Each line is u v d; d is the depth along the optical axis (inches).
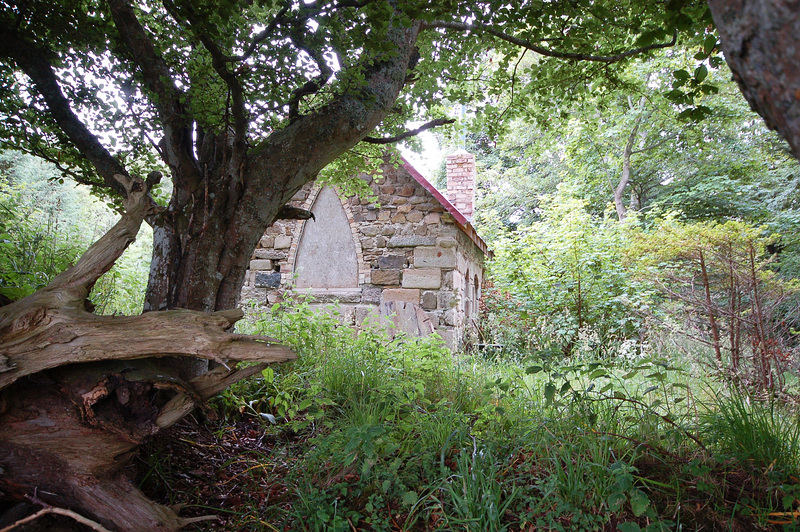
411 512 99.0
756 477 107.9
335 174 247.1
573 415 126.5
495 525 94.5
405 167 331.6
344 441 120.5
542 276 396.8
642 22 166.9
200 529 99.8
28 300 82.6
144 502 86.1
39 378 80.6
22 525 78.1
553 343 309.3
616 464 97.4
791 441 116.5
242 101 135.7
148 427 88.0
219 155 150.8
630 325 348.2
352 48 134.3
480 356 285.9
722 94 519.8
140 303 248.5
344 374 179.2
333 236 345.4
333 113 149.4
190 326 86.0
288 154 147.1
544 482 106.8
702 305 221.0
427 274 323.0
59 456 80.0
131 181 102.7
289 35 127.4
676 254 258.5
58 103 151.6
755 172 583.5
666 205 622.8
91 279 92.3
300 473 122.0
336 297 335.6
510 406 149.9
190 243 143.4
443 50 203.6
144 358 91.0
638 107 552.1
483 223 722.8
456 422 136.9
